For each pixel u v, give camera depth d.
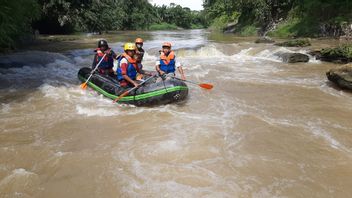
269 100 7.50
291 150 5.01
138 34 32.22
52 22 27.80
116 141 5.29
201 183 4.13
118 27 45.28
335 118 6.34
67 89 8.30
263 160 4.70
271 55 13.79
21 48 16.25
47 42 20.02
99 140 5.33
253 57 14.23
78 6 28.47
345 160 4.72
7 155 4.81
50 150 4.98
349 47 12.04
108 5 34.19
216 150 4.98
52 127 5.84
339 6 20.50
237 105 7.12
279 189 4.03
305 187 4.07
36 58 12.51
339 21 19.58
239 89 8.50
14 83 8.76
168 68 7.68
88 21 29.97
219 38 24.41
